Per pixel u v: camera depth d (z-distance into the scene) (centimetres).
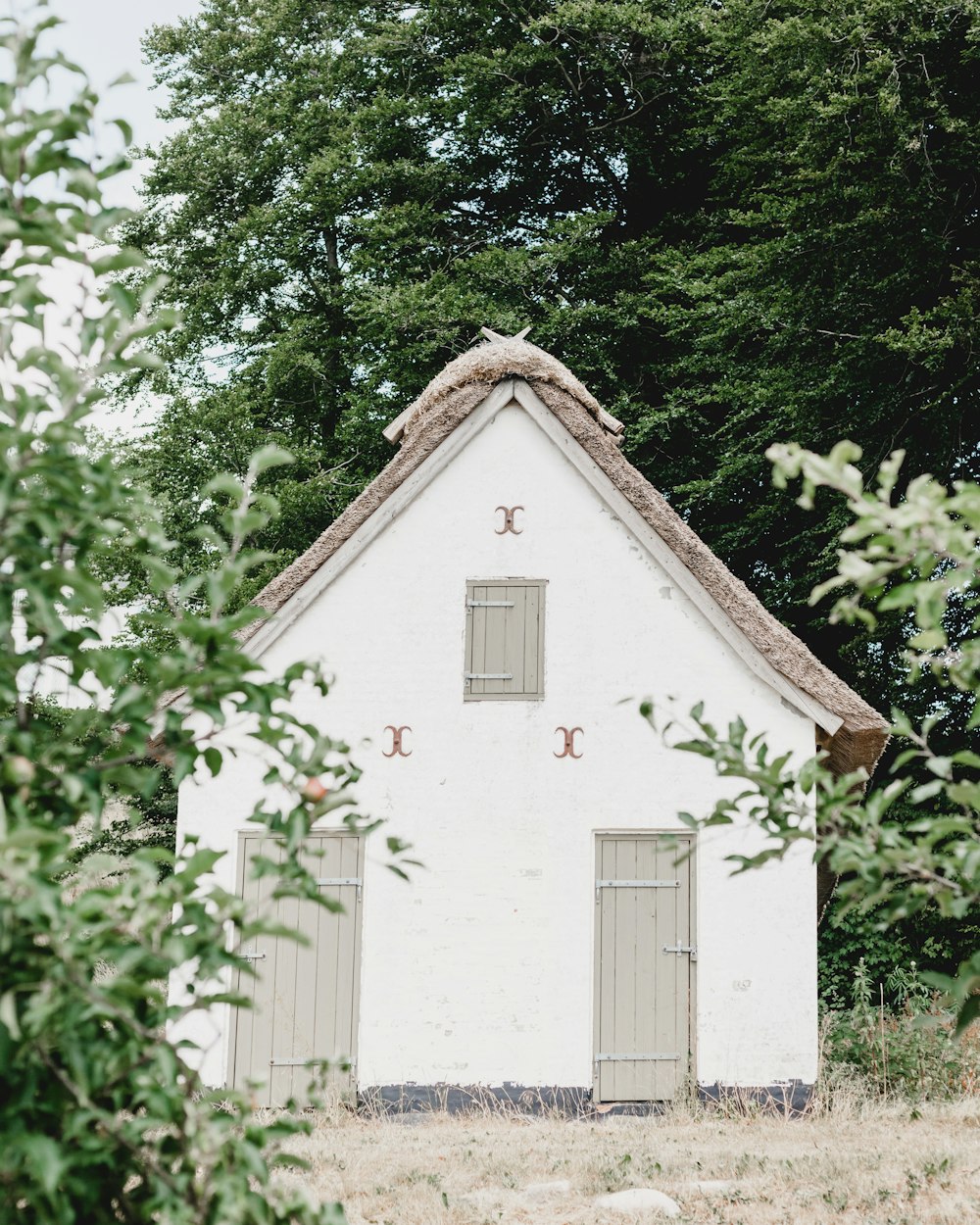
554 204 2648
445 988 1193
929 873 360
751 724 1224
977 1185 809
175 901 329
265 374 2420
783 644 1225
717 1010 1183
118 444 2159
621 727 1232
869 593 359
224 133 2506
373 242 2433
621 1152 958
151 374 2400
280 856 1204
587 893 1206
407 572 1265
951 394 1792
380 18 2603
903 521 329
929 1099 1191
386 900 1207
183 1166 322
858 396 1911
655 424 2205
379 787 1226
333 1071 1176
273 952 1199
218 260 2519
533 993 1191
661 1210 780
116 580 1928
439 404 1311
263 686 367
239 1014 1184
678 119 2480
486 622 1255
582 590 1255
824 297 1894
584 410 1294
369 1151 982
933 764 356
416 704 1241
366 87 2577
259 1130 329
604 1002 1191
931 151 1806
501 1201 820
